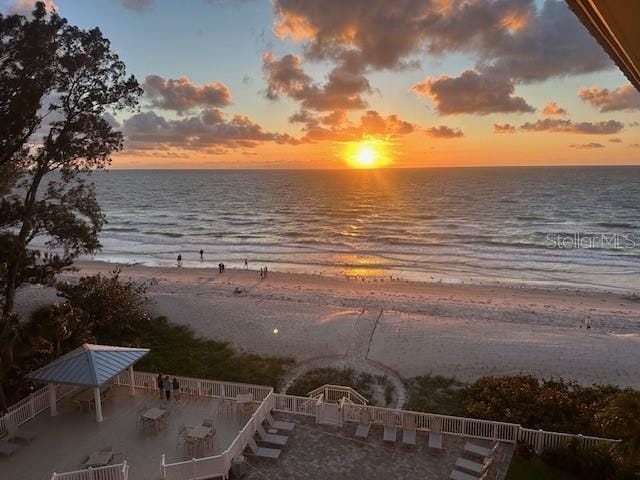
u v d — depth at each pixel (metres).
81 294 30.88
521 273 53.69
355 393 22.91
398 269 55.75
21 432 18.20
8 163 23.34
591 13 2.14
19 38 21.58
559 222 92.06
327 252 66.00
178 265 57.22
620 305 41.09
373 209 120.81
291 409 20.42
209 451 17.06
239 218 105.31
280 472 16.33
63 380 18.92
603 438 17.36
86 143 24.89
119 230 87.62
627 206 117.62
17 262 23.23
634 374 25.88
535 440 17.84
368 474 16.27
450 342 29.44
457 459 17.00
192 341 30.25
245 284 46.84
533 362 27.05
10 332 21.27
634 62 2.56
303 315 33.94
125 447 17.45
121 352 20.58
